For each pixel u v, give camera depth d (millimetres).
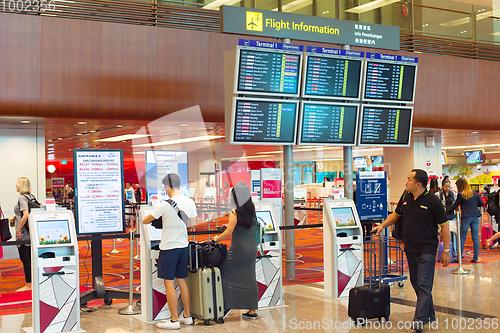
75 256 3998
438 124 9453
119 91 6723
